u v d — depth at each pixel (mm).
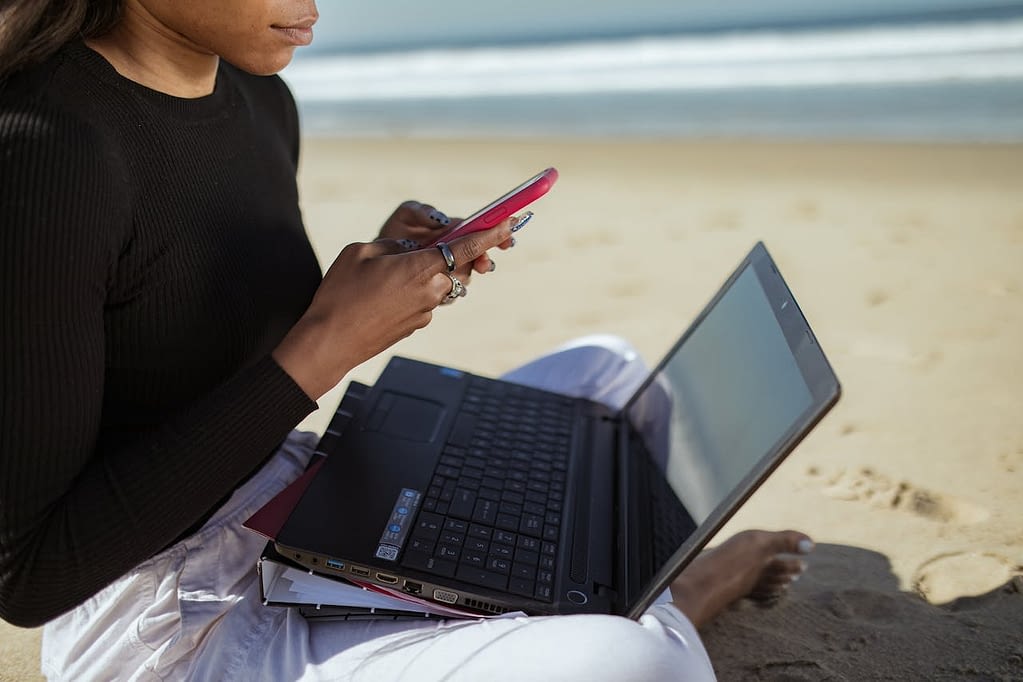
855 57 12180
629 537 1472
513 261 4234
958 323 3154
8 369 1021
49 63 1131
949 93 8945
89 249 1064
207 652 1280
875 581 1847
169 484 1116
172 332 1246
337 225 5004
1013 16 14047
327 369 1186
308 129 9266
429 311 1247
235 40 1230
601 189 5609
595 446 1751
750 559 1743
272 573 1296
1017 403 2533
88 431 1097
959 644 1640
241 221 1346
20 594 1102
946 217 4469
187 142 1269
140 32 1232
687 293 3693
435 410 1685
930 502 2107
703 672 1190
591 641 1119
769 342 1440
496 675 1118
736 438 1377
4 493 1053
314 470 1435
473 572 1299
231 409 1141
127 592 1287
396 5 21484
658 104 9844
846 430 2475
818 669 1611
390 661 1185
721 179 5695
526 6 20188
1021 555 1872
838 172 5641
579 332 3338
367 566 1259
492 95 11484
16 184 1023
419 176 6285
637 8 18594
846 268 3836
